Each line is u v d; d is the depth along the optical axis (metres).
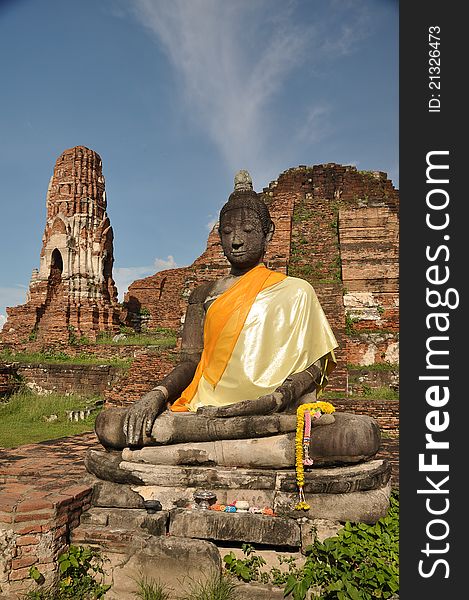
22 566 4.46
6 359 22.48
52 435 12.01
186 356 7.14
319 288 22.27
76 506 5.05
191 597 4.52
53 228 27.47
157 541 4.75
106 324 26.80
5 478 6.14
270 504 5.14
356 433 5.18
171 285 37.44
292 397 5.84
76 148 28.02
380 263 23.11
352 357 18.61
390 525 4.98
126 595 4.70
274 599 4.52
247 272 7.02
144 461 5.57
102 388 19.33
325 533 4.83
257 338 6.34
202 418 5.60
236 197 7.11
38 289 27.64
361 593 4.26
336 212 31.64
